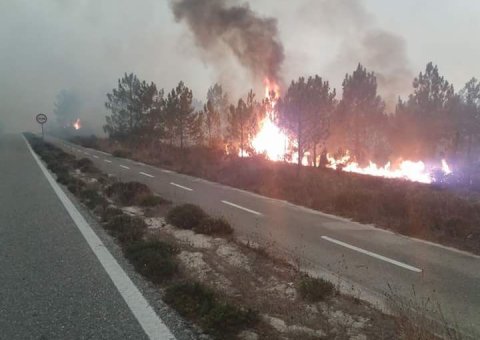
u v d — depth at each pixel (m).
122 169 20.91
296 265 6.61
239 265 6.30
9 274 5.30
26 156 26.08
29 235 7.26
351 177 19.30
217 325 4.04
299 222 10.16
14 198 10.98
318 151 30.09
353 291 5.64
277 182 16.02
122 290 4.87
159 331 3.89
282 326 4.26
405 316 4.49
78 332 3.82
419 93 33.09
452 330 4.54
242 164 21.39
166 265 5.57
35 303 4.44
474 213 10.44
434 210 10.61
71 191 12.41
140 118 36.19
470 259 7.45
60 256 6.11
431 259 7.36
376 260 7.18
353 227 9.80
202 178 19.02
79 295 4.69
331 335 4.12
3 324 3.94
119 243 6.97
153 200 10.85
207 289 4.81
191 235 7.94
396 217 10.65
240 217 10.42
